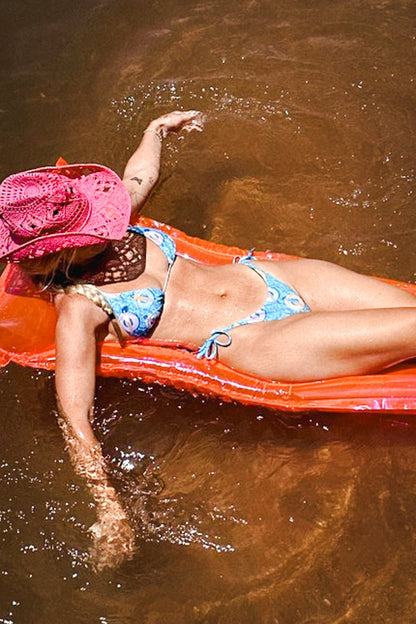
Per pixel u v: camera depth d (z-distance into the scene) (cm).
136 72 575
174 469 365
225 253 423
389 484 356
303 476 361
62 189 334
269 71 571
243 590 327
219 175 501
